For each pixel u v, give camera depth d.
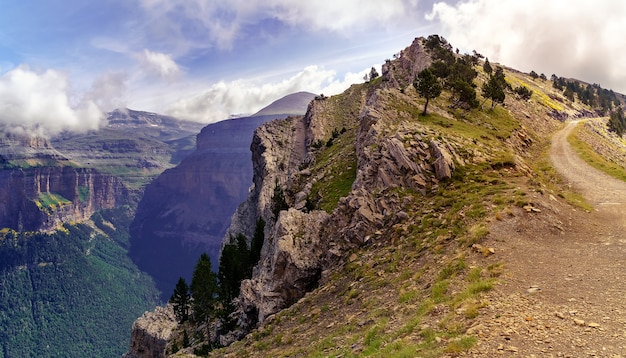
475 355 13.71
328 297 34.66
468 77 137.62
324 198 79.44
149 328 104.38
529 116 131.50
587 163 77.75
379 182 50.66
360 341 20.81
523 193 37.66
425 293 23.78
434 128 70.62
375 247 39.41
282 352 27.11
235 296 81.19
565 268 22.52
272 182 146.25
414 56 187.38
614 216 36.72
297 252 47.12
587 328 14.66
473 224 32.66
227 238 158.12
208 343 60.84
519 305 17.80
